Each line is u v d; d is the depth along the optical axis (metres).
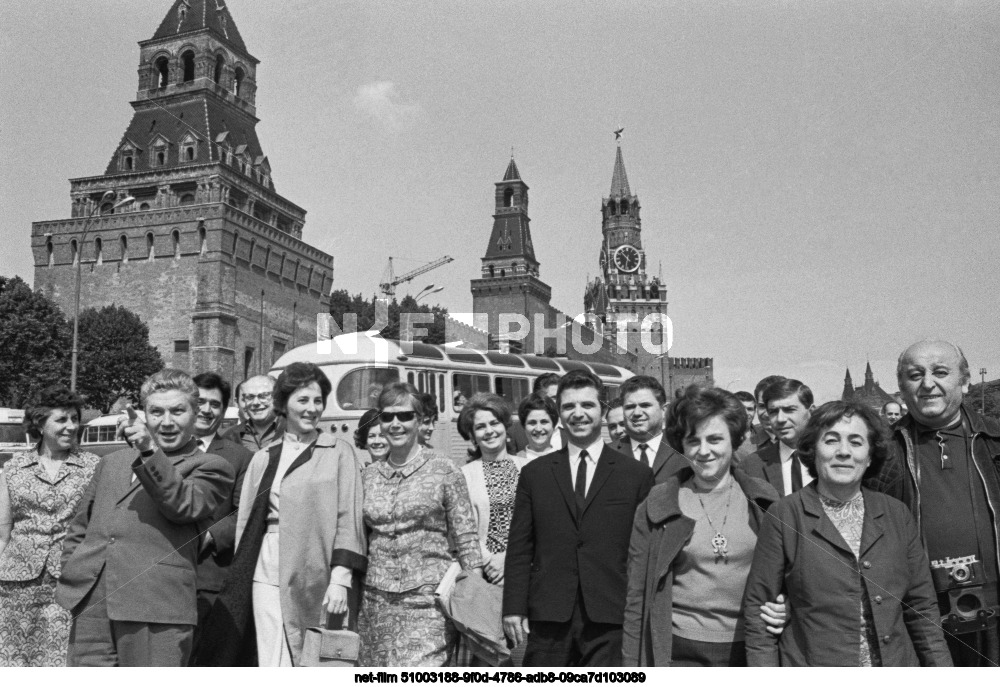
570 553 4.36
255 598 4.42
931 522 4.13
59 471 5.49
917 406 4.23
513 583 4.46
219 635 4.41
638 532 4.23
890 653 3.68
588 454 4.59
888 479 4.24
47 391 5.54
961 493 4.15
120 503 4.49
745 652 3.92
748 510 4.12
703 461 4.11
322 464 4.59
